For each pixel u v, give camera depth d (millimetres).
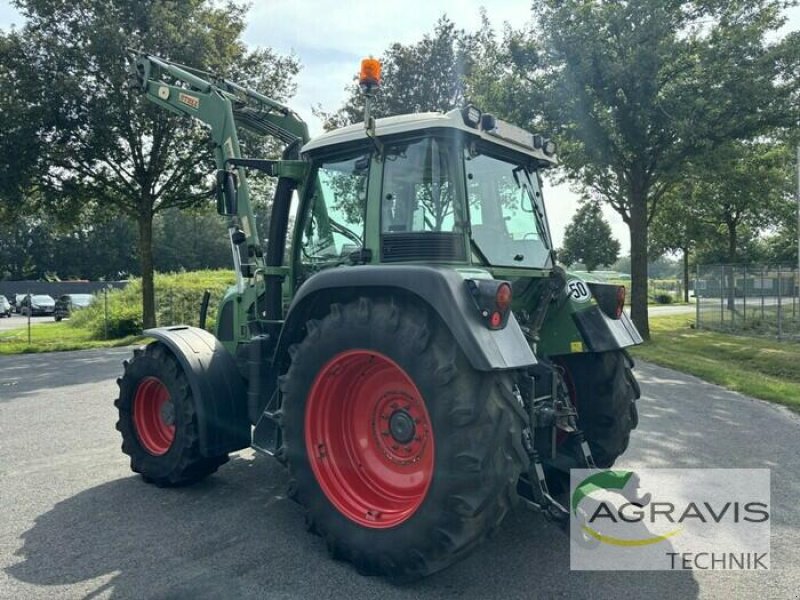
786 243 34938
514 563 3486
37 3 15625
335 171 4246
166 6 16484
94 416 7434
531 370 3953
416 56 20000
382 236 3795
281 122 6395
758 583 3260
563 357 4555
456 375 3084
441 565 3098
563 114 14258
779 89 13633
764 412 7609
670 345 15789
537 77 14914
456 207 3652
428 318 3260
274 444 4195
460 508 2996
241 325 5340
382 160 3848
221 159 5836
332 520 3463
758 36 13633
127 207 18594
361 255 3883
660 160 15016
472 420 3021
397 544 3174
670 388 9508
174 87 6309
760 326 19391
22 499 4520
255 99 6543
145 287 18453
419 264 3549
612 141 14641
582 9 13805
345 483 3566
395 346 3227
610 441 4391
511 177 4273
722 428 6707
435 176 3662
